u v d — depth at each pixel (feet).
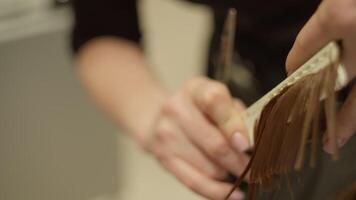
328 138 0.78
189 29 5.49
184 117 1.62
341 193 1.06
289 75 0.87
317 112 0.77
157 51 5.57
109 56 2.38
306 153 0.83
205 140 1.50
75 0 2.49
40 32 3.97
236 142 1.17
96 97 2.32
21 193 4.45
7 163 4.29
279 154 0.83
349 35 0.76
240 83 1.85
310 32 0.81
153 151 1.87
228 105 1.45
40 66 4.08
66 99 4.30
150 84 2.25
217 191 1.34
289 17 1.79
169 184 4.75
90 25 2.46
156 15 5.77
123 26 2.46
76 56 2.52
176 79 5.28
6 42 3.90
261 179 0.88
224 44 1.74
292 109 0.80
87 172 4.70
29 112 4.18
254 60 1.95
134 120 2.09
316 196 1.04
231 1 2.08
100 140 4.66
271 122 0.84
